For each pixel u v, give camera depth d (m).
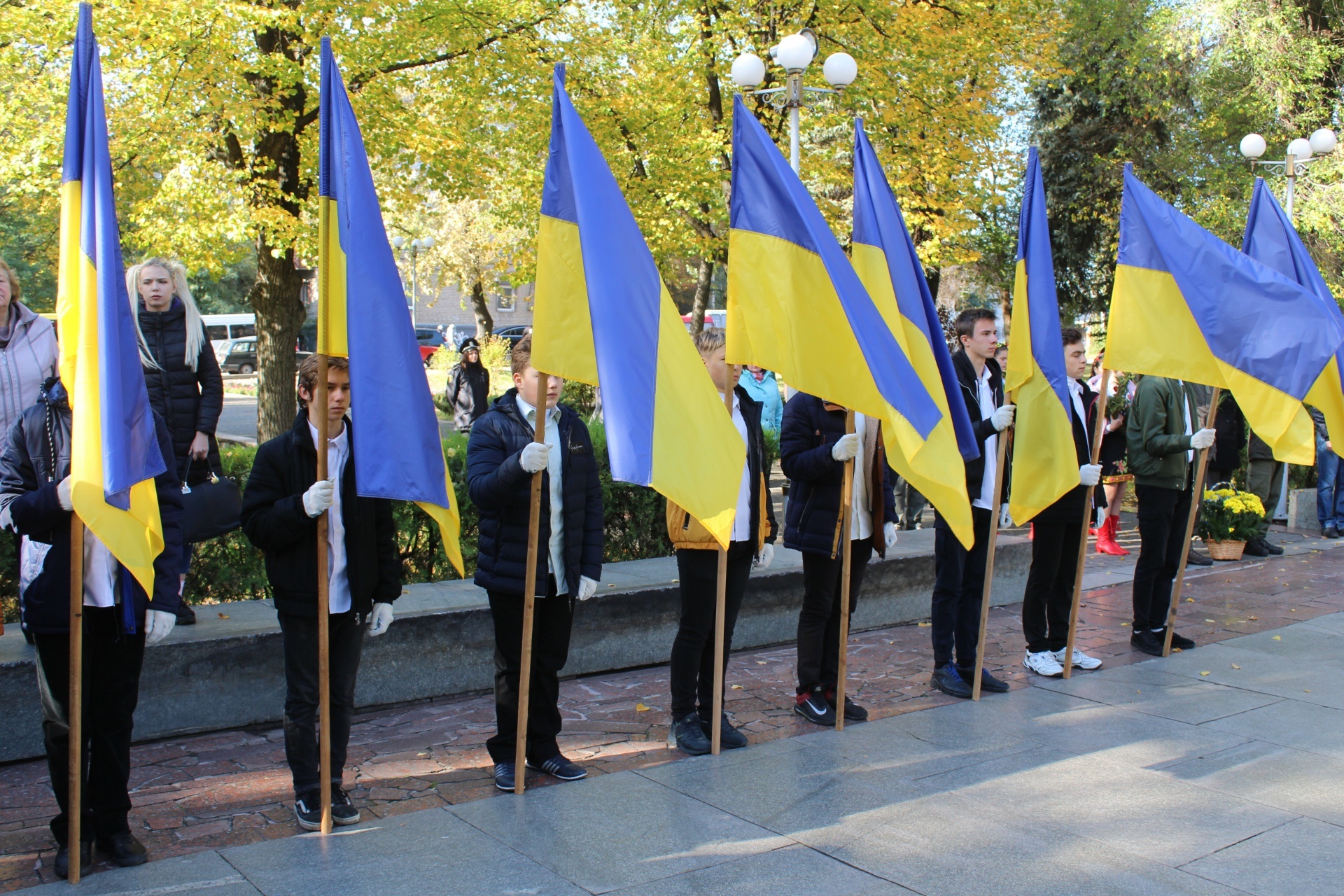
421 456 3.99
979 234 22.14
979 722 5.45
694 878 3.64
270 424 12.55
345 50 11.46
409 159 12.60
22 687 4.72
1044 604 6.35
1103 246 22.03
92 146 3.47
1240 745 5.14
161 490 3.69
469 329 48.78
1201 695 6.00
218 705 5.21
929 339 5.59
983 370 6.05
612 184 4.34
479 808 4.23
